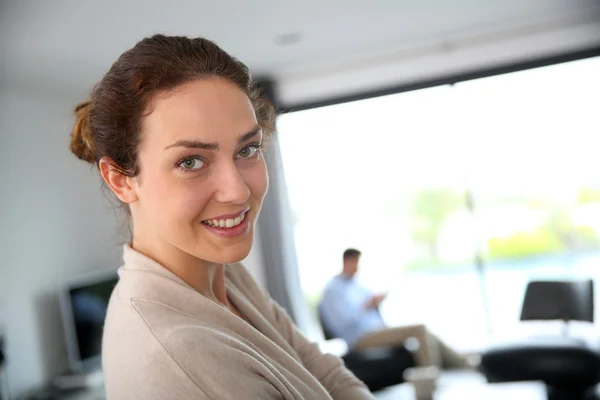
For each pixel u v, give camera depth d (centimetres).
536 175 919
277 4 400
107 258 568
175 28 409
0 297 454
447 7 466
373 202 968
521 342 365
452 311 812
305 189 945
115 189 74
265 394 69
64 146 537
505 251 985
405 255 998
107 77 72
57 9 341
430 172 959
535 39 547
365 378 403
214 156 67
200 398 65
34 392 467
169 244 75
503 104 884
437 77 575
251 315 89
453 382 460
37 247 495
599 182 901
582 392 346
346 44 533
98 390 464
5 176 476
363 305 485
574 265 953
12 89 493
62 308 477
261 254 614
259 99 84
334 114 933
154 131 67
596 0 498
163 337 67
